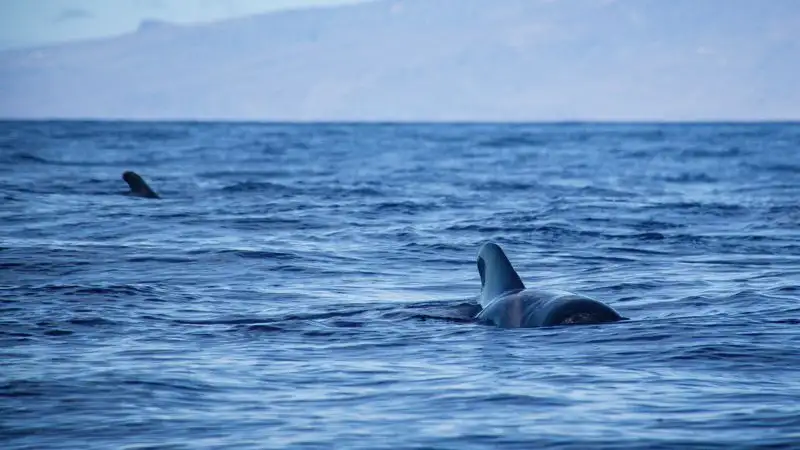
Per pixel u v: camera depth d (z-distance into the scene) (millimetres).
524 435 38969
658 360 51562
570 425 40125
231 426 40469
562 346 54906
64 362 51156
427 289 79500
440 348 55219
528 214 136375
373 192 175125
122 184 182250
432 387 46469
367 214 136625
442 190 182625
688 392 45156
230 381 47719
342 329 60938
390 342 57094
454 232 117125
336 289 78688
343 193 171500
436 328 60875
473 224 124000
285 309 68875
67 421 41094
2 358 52031
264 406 43438
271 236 112625
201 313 66812
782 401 43406
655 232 117125
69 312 65375
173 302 70875
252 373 49375
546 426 40031
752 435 38594
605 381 47281
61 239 106812
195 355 53469
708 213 141500
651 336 56844
